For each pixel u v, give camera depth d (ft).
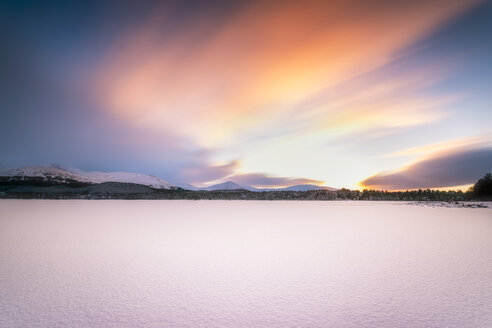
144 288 17.85
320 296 16.51
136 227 47.24
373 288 17.76
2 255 26.71
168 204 133.08
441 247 30.27
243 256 26.37
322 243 32.96
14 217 63.98
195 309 14.76
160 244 32.27
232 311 14.53
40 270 21.70
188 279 19.62
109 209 93.76
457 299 15.94
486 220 58.54
